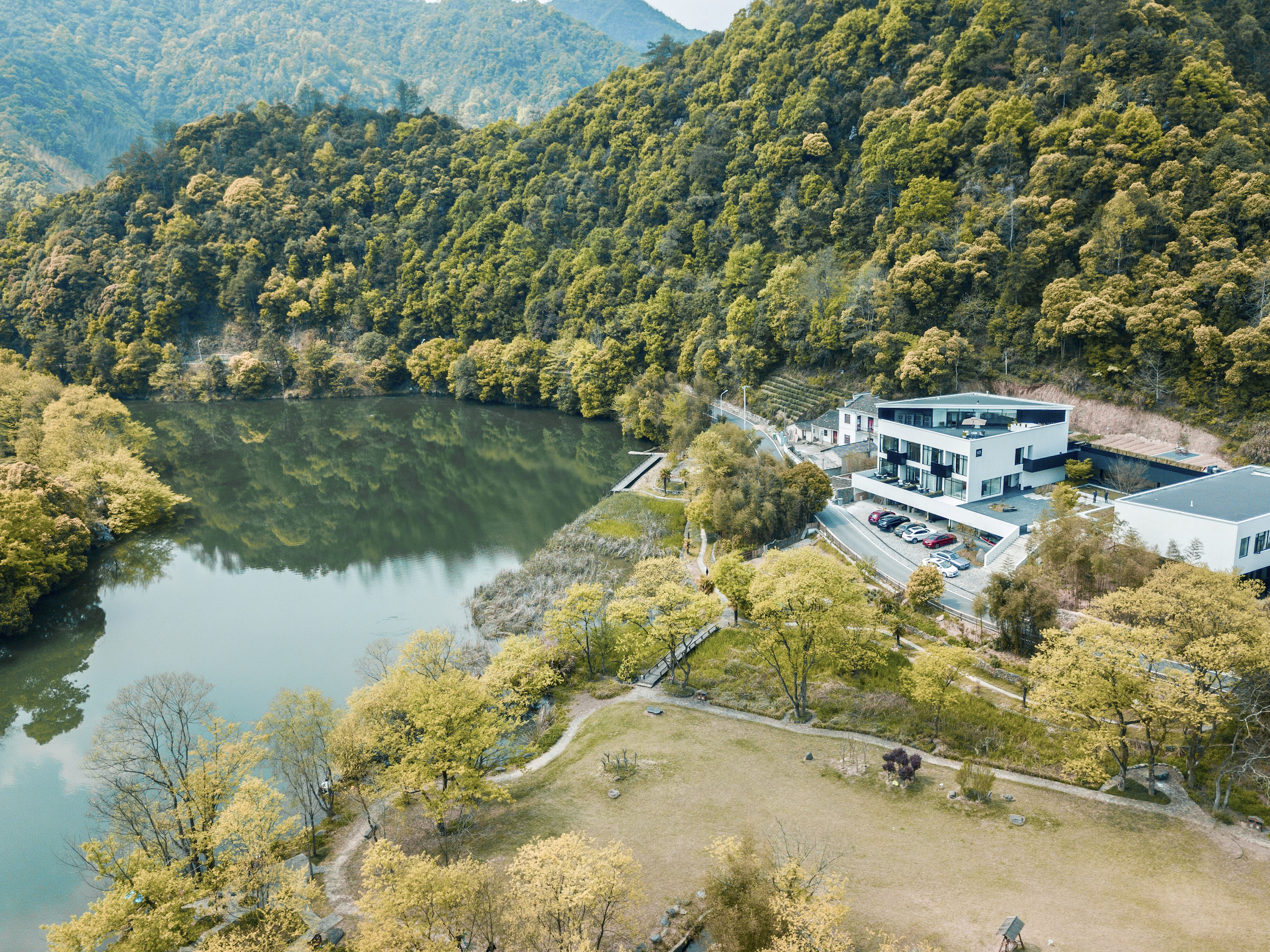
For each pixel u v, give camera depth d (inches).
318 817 2058.3
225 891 1624.0
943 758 1979.6
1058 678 1764.3
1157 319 3986.2
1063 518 2682.1
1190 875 1428.4
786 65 7322.8
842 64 6948.8
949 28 6348.4
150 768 2090.3
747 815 1781.5
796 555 2377.0
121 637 3221.0
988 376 4680.1
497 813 1947.6
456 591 3540.8
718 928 1284.4
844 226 6112.2
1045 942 1274.6
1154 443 3656.5
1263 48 5472.4
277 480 5438.0
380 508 4832.7
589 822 1827.0
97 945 1572.3
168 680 2220.7
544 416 7071.9
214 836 1667.1
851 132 6796.3
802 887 1327.5
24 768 2410.2
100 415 5142.7
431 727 1919.3
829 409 5103.3
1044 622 2249.0
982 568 2915.8
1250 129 4574.3
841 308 5502.0
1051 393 4392.2
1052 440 3481.8
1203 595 1797.5
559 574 3506.4
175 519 4697.3
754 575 2588.6
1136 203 4347.9
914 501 3442.4
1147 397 4023.1
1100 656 1717.5
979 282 4909.0
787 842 1625.2
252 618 3348.9
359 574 3806.6
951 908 1391.5
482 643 2957.7
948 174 5703.7
